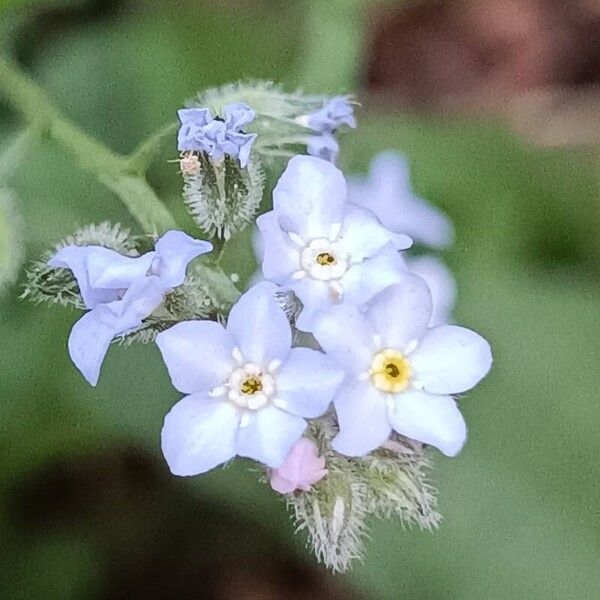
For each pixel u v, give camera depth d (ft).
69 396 0.20
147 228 0.16
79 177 0.20
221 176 0.15
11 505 0.23
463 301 0.21
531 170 0.23
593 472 0.19
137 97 0.23
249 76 0.23
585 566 0.18
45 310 0.20
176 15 0.23
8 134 0.21
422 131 0.23
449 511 0.19
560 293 0.21
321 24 0.23
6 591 0.22
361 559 0.17
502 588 0.18
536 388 0.20
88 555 0.23
